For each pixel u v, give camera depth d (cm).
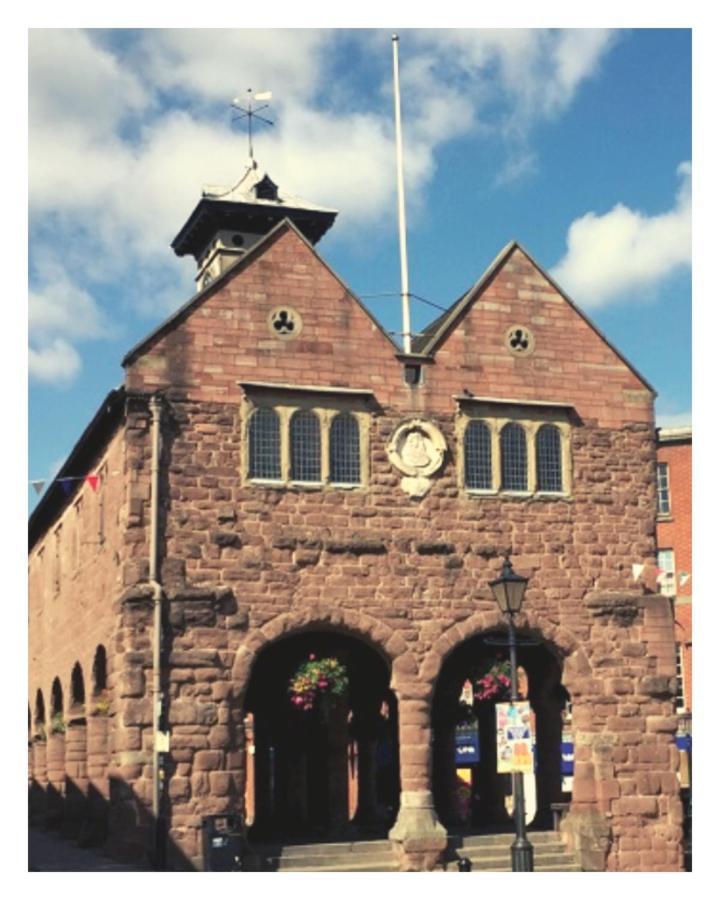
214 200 4238
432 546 2912
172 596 2720
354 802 4506
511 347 3069
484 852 2827
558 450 3072
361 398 2931
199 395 2822
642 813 2945
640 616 3044
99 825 2975
